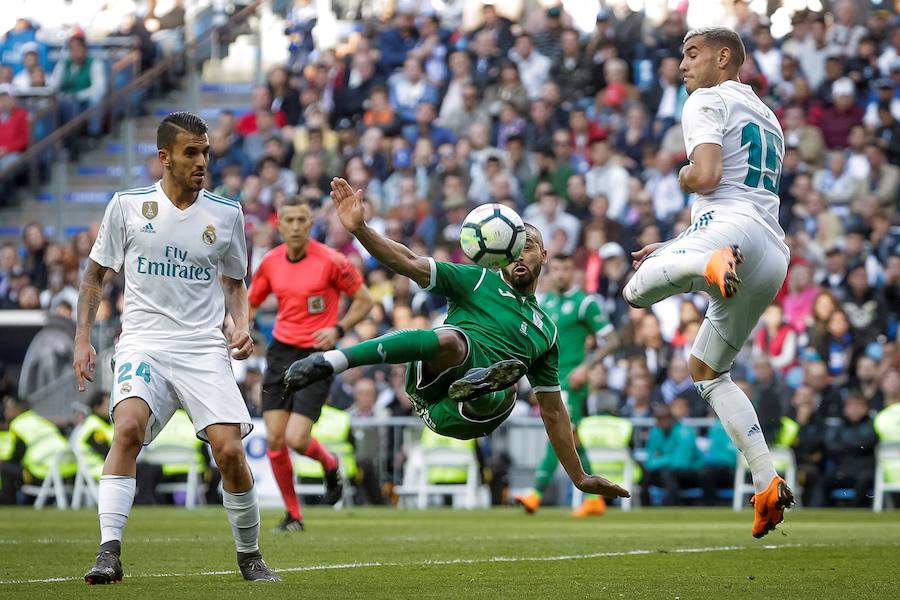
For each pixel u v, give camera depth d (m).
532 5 56.84
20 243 54.34
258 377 39.97
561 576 15.71
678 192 46.72
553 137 48.66
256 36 57.94
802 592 13.84
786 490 15.83
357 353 13.88
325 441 38.84
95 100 56.00
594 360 32.56
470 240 15.23
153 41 58.47
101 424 40.38
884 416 37.59
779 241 16.03
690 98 16.30
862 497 37.38
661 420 39.00
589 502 32.16
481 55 52.69
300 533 24.83
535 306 15.48
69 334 43.34
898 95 48.03
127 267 15.20
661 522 29.05
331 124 54.03
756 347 41.12
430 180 48.53
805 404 38.19
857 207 45.59
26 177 54.75
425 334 14.40
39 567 17.16
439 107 52.53
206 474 40.59
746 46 50.31
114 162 55.84
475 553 19.64
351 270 25.61
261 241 48.53
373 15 57.12
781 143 16.45
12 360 43.53
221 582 14.82
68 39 57.25
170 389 15.00
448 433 15.27
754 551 19.75
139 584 14.52
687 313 41.41
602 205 45.62
